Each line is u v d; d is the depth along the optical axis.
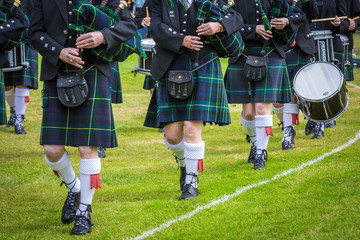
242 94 7.68
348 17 11.98
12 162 8.13
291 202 5.39
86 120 5.00
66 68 5.05
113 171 7.51
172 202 5.81
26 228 5.25
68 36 5.01
